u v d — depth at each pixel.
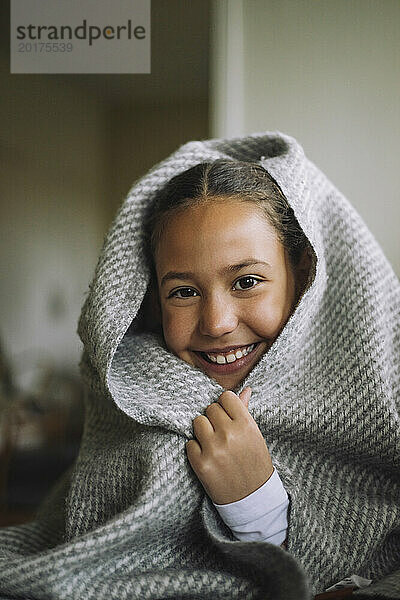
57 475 2.25
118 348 0.73
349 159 1.06
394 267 1.04
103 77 3.12
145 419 0.63
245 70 1.09
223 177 0.68
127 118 3.56
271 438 0.67
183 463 0.62
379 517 0.64
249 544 0.55
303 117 1.08
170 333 0.68
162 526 0.60
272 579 0.55
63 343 3.30
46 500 0.85
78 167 3.43
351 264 0.72
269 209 0.68
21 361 2.83
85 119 3.44
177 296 0.67
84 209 3.51
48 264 3.26
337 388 0.66
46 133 3.18
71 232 3.44
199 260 0.65
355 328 0.69
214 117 1.10
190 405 0.64
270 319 0.66
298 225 0.70
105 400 0.73
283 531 0.62
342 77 1.06
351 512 0.65
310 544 0.62
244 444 0.61
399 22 1.05
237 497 0.60
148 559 0.61
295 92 1.08
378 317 0.69
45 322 3.23
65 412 2.72
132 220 0.73
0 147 2.90
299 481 0.66
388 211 1.05
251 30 1.09
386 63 1.05
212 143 0.82
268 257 0.66
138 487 0.62
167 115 3.47
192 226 0.66
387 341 0.70
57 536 0.74
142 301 0.75
